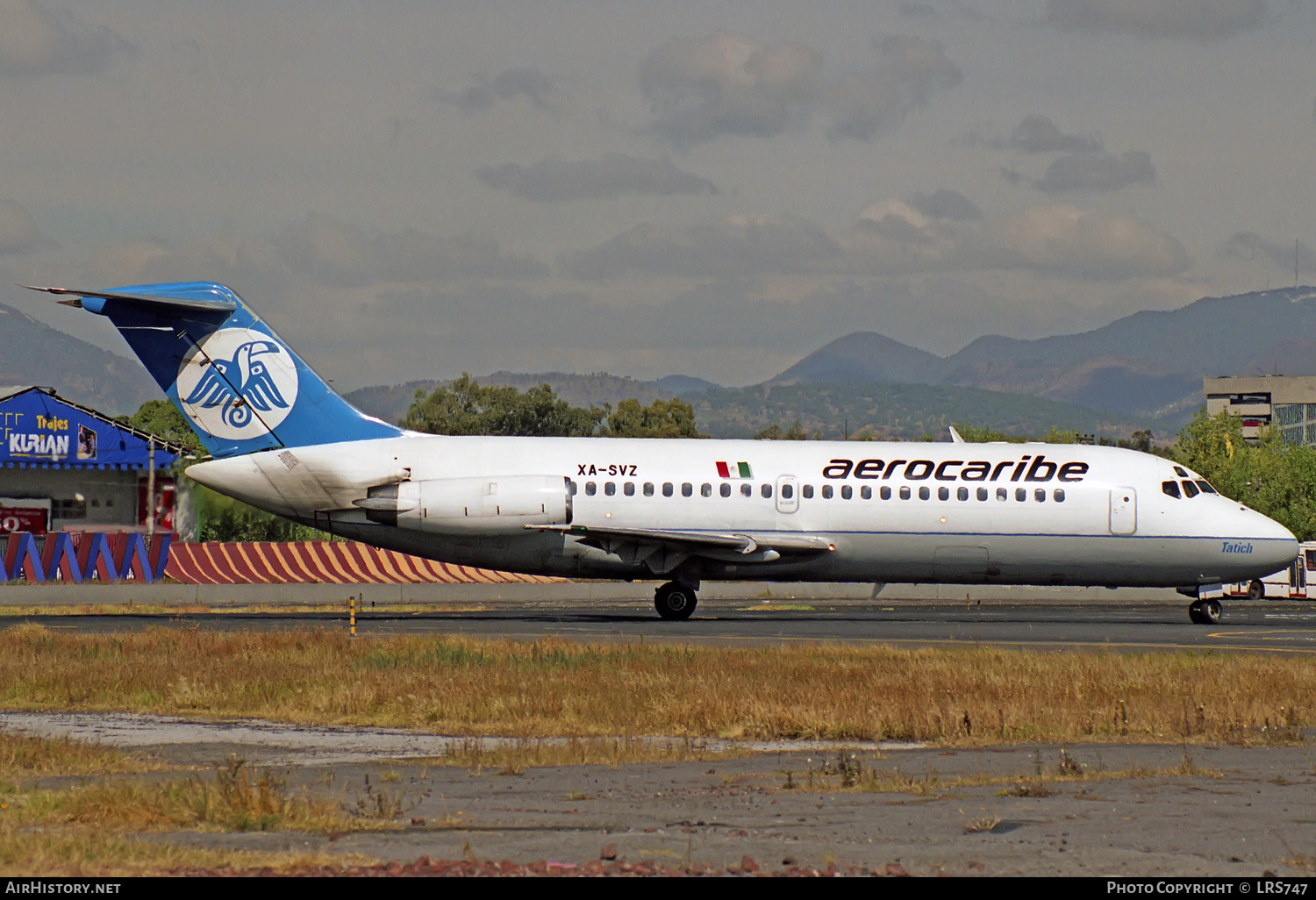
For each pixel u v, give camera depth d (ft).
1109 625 461.37
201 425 446.60
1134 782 166.71
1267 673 286.87
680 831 135.03
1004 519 458.50
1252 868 118.52
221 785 147.84
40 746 188.44
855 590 638.12
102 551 557.74
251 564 586.86
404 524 444.55
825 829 135.85
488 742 208.23
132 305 437.17
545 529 441.27
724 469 455.63
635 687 254.88
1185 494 465.88
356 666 288.71
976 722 220.64
